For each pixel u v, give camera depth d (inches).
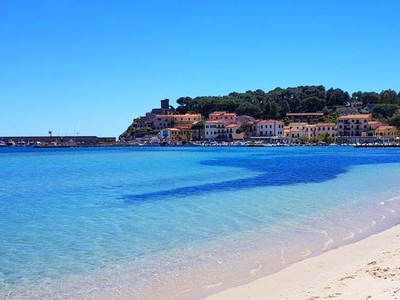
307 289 479.8
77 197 1347.2
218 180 1877.5
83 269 610.2
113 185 1688.0
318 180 1866.4
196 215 1015.0
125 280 562.9
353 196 1321.4
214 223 915.4
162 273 588.7
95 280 564.7
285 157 4124.0
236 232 827.4
